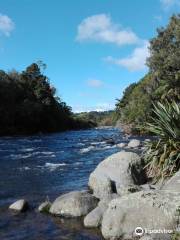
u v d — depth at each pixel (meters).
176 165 12.66
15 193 14.84
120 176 13.46
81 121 119.00
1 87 75.94
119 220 8.87
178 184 10.38
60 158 26.88
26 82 89.62
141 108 56.09
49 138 56.59
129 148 32.09
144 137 48.94
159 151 13.34
